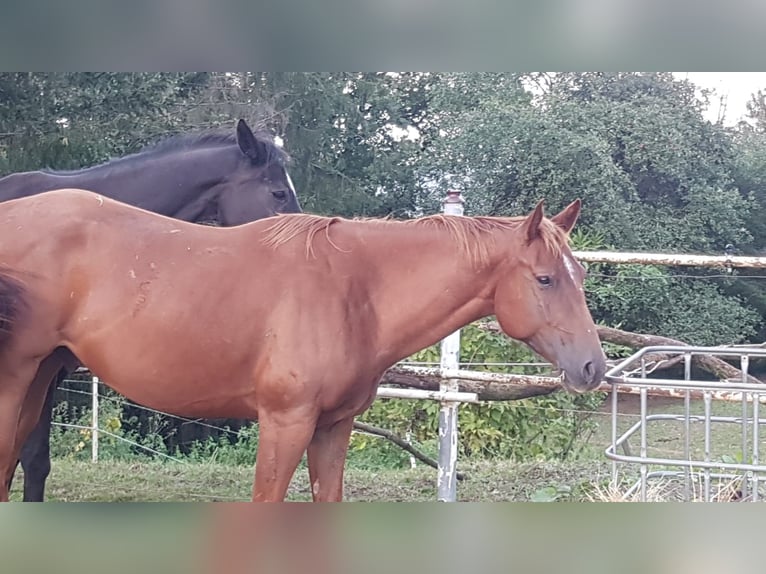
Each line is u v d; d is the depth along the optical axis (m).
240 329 3.04
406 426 6.50
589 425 6.49
